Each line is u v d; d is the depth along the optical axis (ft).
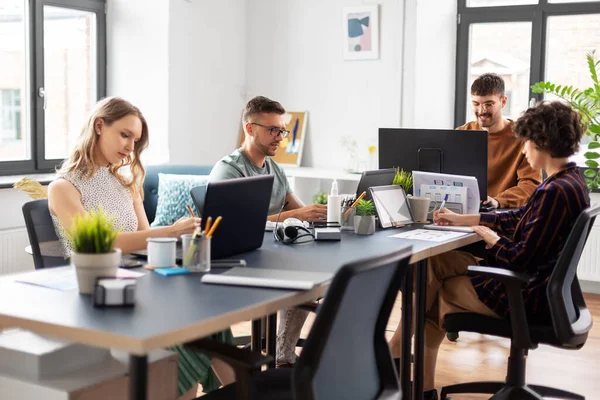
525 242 9.02
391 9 18.04
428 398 10.65
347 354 6.04
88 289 6.24
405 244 9.01
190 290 6.45
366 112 18.60
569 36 17.40
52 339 6.31
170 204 13.87
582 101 17.02
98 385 5.94
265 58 19.70
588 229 9.14
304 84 19.30
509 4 17.85
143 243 8.09
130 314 5.63
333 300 5.35
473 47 18.26
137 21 17.40
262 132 10.97
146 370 5.20
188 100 17.93
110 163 9.35
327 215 10.26
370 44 18.34
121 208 9.38
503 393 9.66
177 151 17.69
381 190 10.50
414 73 17.92
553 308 8.68
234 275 6.93
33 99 16.22
